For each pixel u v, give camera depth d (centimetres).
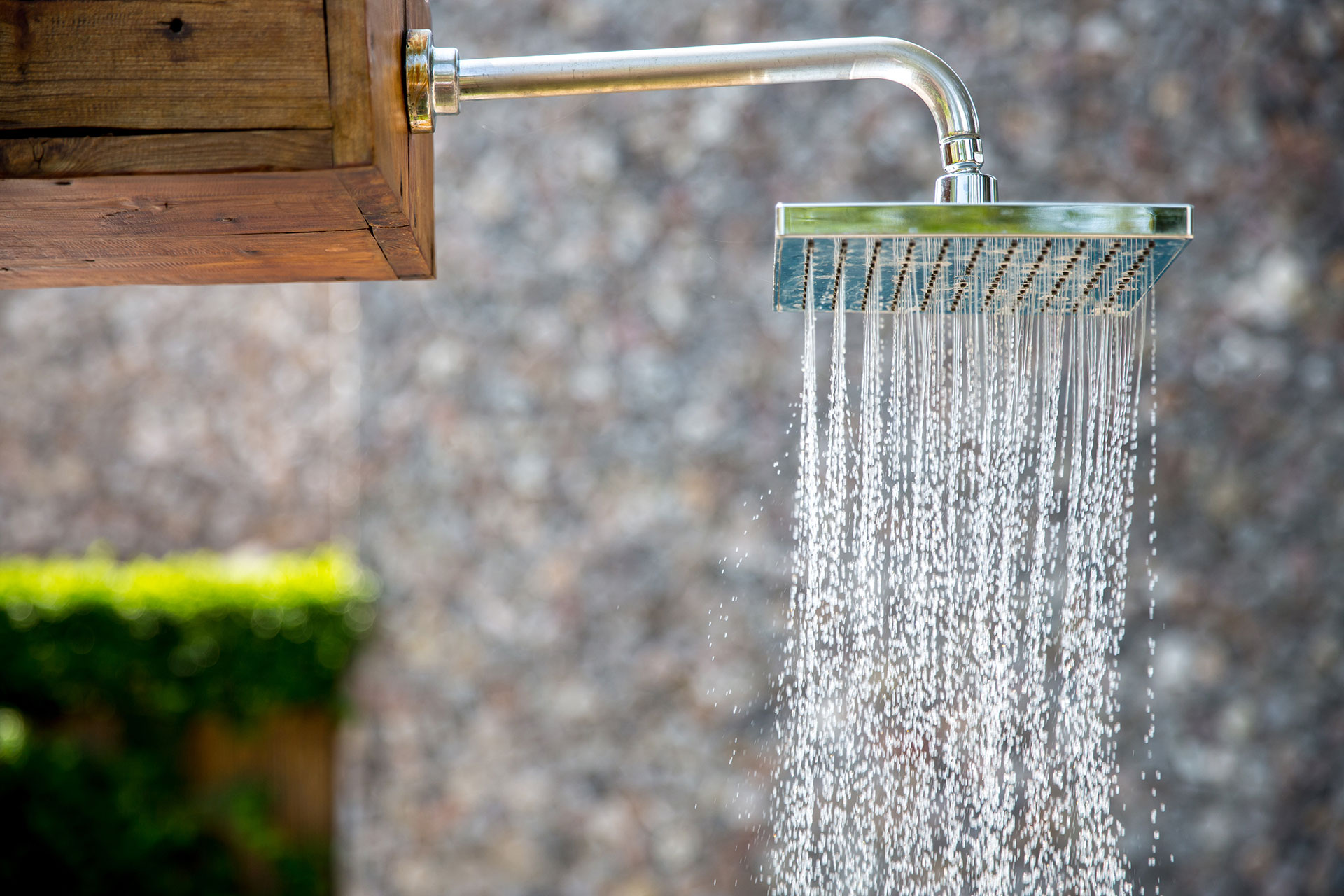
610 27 433
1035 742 213
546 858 418
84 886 480
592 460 430
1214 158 404
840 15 421
